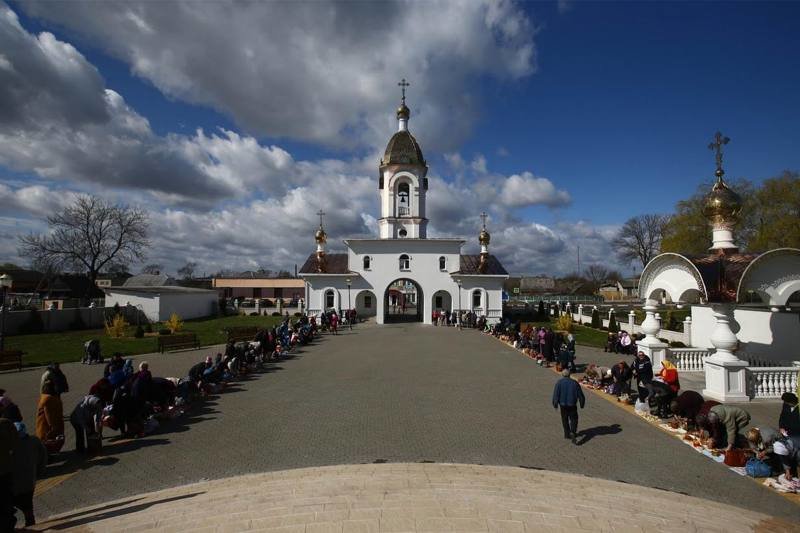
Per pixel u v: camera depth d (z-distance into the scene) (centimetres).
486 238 5081
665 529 711
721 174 2019
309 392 1800
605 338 3791
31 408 1617
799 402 1088
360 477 977
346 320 4588
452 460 1129
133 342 3369
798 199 4734
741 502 927
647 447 1223
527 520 723
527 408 1580
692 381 1997
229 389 1853
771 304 1691
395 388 1864
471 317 4394
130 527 733
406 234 5116
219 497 876
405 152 5134
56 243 6341
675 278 1956
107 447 1218
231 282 8788
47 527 768
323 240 5041
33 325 4050
